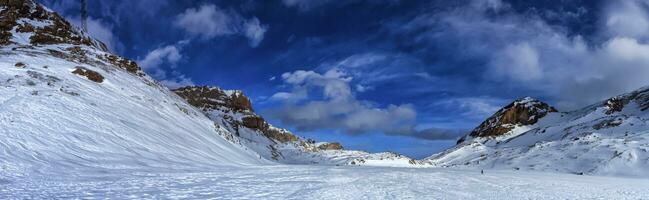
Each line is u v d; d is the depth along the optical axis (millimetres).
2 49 69625
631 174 76188
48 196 19156
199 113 77000
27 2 94375
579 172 83750
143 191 21984
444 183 33219
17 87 43000
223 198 21312
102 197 19688
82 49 82875
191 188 24000
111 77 64625
